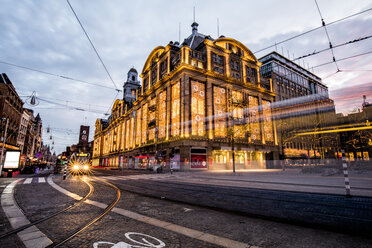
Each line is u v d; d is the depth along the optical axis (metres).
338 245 3.33
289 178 16.02
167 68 38.91
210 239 3.62
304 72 58.47
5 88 30.58
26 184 11.95
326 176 17.64
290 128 38.59
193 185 11.89
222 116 36.16
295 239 3.61
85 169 28.11
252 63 44.38
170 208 6.06
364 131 24.64
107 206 6.23
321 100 31.62
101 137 87.50
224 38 40.03
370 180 12.86
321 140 30.84
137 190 9.80
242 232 4.00
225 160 35.28
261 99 43.84
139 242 3.49
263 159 40.31
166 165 34.53
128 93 65.38
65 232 3.99
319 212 5.21
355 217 4.65
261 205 6.24
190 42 42.16
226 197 7.70
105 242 3.49
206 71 35.12
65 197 7.75
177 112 34.06
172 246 3.32
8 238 3.67
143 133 45.62
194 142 31.61
